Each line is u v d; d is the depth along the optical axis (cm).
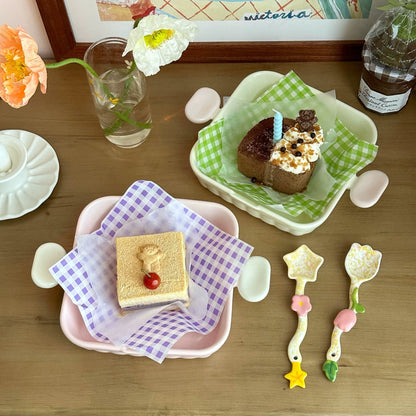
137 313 79
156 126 97
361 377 75
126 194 85
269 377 75
